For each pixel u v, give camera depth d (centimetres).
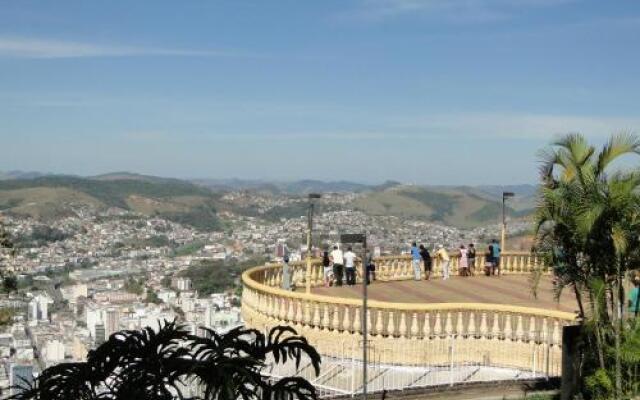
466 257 3047
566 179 1227
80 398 572
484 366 1769
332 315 1867
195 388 662
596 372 1211
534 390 1551
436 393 1532
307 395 635
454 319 1791
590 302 1233
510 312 1741
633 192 1171
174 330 602
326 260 2739
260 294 2092
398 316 1794
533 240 1252
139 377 575
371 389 1639
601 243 1195
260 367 635
